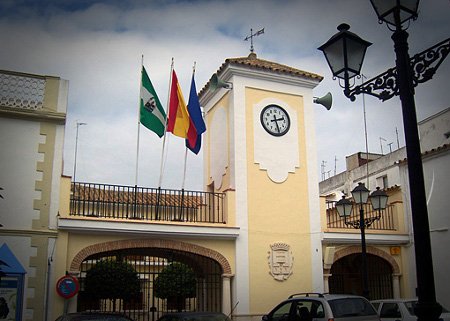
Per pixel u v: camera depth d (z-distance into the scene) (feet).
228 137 57.06
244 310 51.01
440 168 59.00
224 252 52.08
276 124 57.77
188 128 56.34
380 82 24.16
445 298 56.49
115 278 51.49
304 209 56.65
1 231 43.88
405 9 22.53
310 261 55.31
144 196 61.93
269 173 55.98
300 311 37.50
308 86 60.54
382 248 60.23
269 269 53.21
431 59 22.17
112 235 47.96
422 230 20.31
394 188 64.18
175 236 50.03
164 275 55.16
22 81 47.50
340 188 99.96
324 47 26.43
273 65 59.57
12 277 42.27
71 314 35.01
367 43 26.13
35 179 46.09
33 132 46.98
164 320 36.99
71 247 46.37
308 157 58.49
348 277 67.26
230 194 53.52
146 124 53.93
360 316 36.01
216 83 56.08
